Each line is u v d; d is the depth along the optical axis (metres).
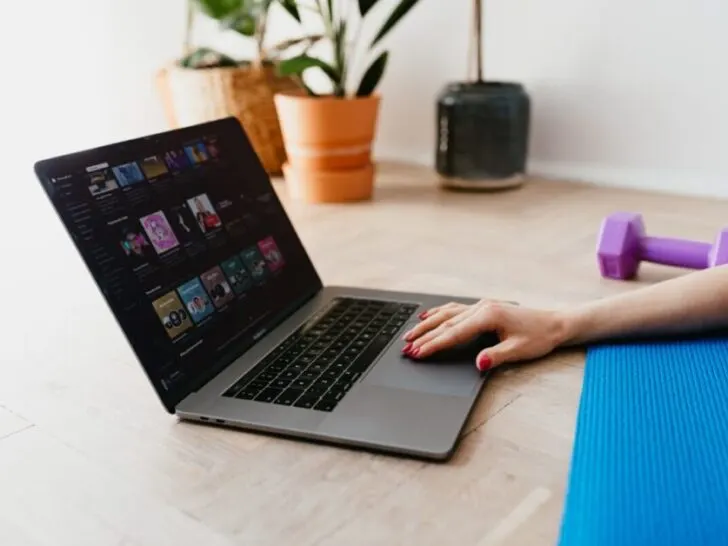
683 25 1.41
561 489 0.54
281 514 0.53
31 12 1.58
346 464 0.58
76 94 1.69
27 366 0.78
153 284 0.70
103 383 0.74
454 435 0.60
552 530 0.50
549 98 1.60
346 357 0.74
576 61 1.55
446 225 1.29
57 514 0.54
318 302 0.89
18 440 0.64
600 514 0.48
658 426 0.58
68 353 0.81
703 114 1.44
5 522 0.53
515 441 0.60
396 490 0.55
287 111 1.45
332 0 1.47
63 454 0.62
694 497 0.49
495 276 1.02
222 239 0.81
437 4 1.68
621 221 0.99
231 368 0.72
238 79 1.60
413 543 0.49
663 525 0.47
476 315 0.75
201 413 0.65
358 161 1.49
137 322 0.66
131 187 0.73
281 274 0.87
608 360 0.71
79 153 0.69
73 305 0.96
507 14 1.60
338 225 1.30
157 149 0.78
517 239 1.20
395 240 1.20
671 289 0.74
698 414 0.60
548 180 1.64
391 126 1.87
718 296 0.72
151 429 0.65
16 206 1.44
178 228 0.76
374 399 0.65
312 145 1.44
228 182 0.86
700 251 0.97
